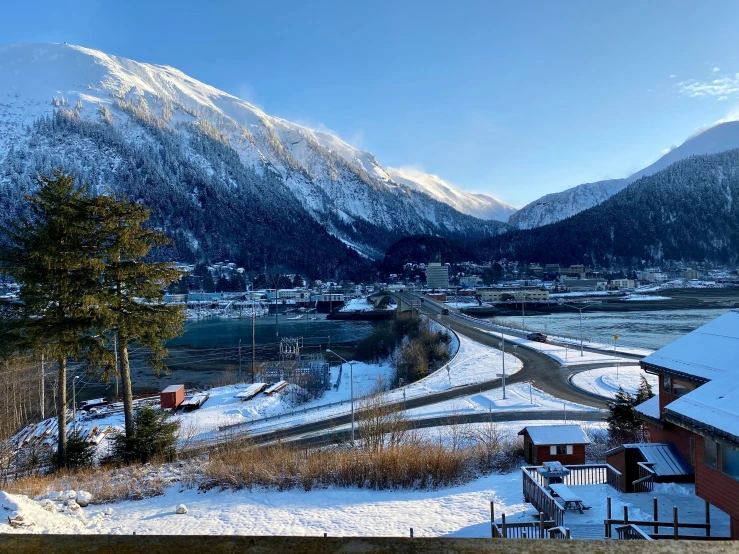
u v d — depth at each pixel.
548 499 14.80
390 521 16.23
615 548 2.03
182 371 71.69
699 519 13.69
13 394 33.22
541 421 36.38
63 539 2.16
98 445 32.91
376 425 27.44
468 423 36.47
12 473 23.73
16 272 22.28
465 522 15.93
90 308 22.73
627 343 80.69
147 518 16.52
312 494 19.30
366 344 84.75
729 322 20.53
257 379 63.00
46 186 22.94
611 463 19.28
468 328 90.00
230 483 20.25
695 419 10.96
